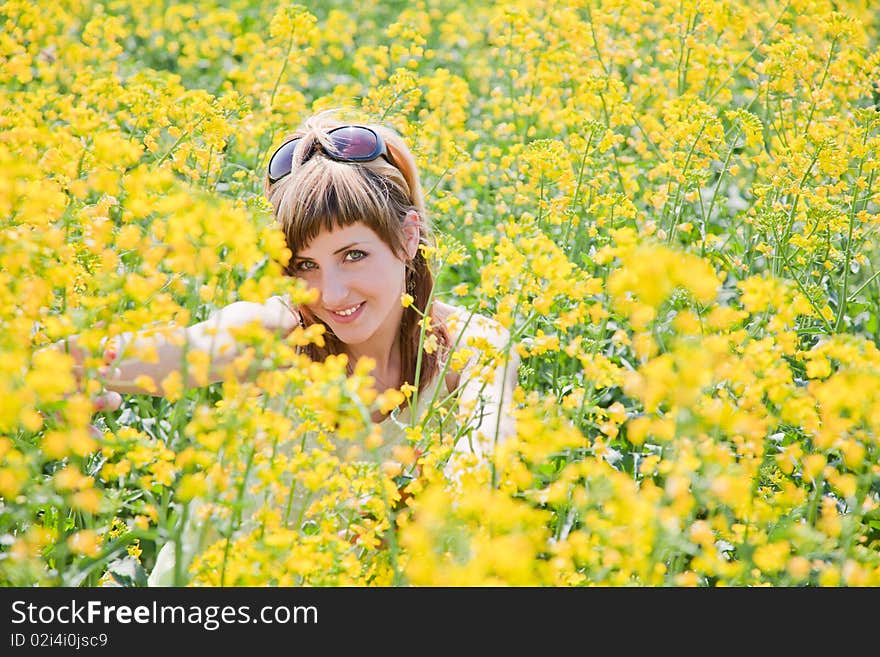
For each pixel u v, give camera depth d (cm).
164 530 216
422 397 309
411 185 318
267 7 928
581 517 258
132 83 439
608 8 578
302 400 229
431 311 315
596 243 458
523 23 579
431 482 238
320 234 289
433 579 174
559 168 443
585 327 321
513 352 309
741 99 694
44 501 220
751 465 247
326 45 880
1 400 187
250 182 471
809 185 452
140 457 228
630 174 515
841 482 225
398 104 529
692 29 563
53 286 247
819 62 550
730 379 239
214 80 791
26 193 249
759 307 245
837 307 426
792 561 207
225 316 300
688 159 427
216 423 214
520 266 258
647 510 190
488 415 279
